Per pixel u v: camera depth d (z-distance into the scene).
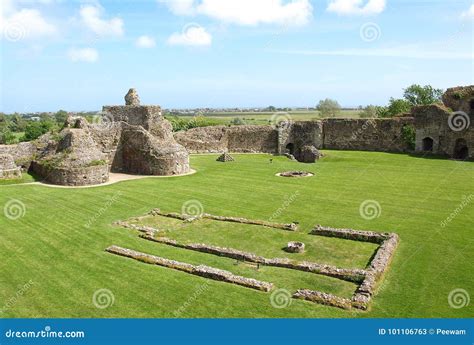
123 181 44.41
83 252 23.91
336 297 18.06
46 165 44.00
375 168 50.97
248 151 71.50
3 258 23.03
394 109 86.62
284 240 26.11
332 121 69.00
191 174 48.69
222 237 26.62
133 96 56.72
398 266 21.66
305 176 46.88
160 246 24.95
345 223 29.08
